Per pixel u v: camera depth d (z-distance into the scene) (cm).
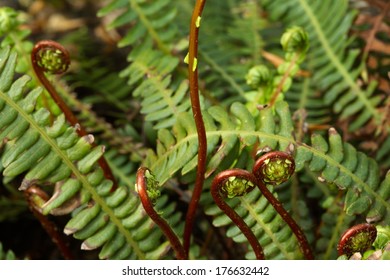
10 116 49
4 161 49
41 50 51
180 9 72
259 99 56
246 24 70
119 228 50
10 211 62
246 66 65
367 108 61
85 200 49
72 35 74
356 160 50
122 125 67
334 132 51
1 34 57
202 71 63
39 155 49
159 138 53
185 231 50
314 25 64
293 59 56
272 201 48
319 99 63
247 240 50
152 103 56
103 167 52
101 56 76
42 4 87
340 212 54
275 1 66
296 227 48
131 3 61
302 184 59
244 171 46
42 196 52
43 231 64
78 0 88
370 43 63
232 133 50
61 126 49
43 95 56
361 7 71
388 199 50
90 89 71
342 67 62
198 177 48
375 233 47
